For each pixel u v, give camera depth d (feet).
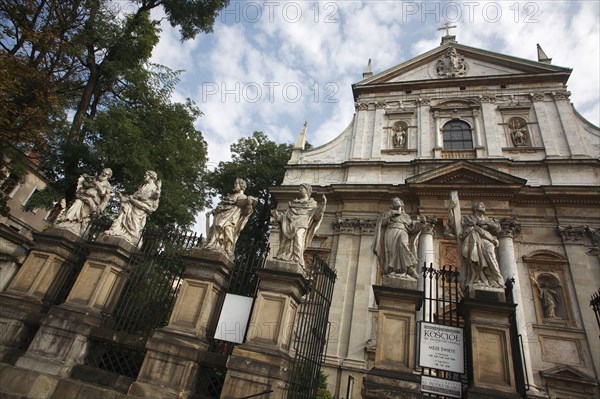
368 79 77.71
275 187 65.10
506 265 48.98
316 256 26.21
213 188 87.71
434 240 54.75
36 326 26.08
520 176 58.65
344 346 49.49
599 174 55.26
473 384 19.62
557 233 51.75
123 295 28.73
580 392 40.86
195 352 21.83
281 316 21.91
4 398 21.11
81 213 31.65
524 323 44.73
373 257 55.62
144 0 56.90
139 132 47.85
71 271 29.86
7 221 80.12
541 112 63.77
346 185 62.23
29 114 37.73
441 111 69.36
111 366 24.77
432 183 57.98
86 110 50.29
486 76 69.26
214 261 24.76
